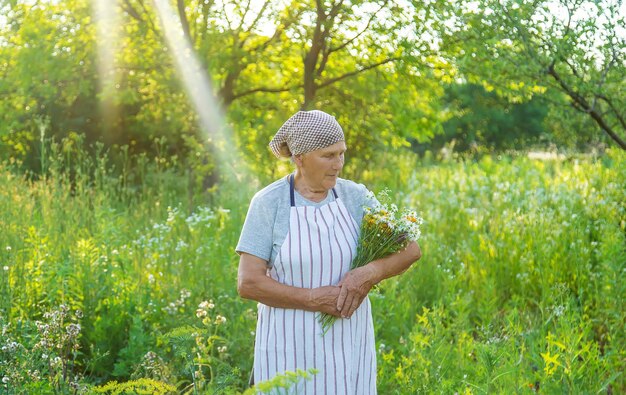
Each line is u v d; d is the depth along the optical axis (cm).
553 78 658
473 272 643
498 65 662
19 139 1290
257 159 1086
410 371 430
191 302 554
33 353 395
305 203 312
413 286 605
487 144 2672
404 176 1141
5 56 1202
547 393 393
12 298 495
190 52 1101
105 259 561
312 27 1054
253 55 1111
